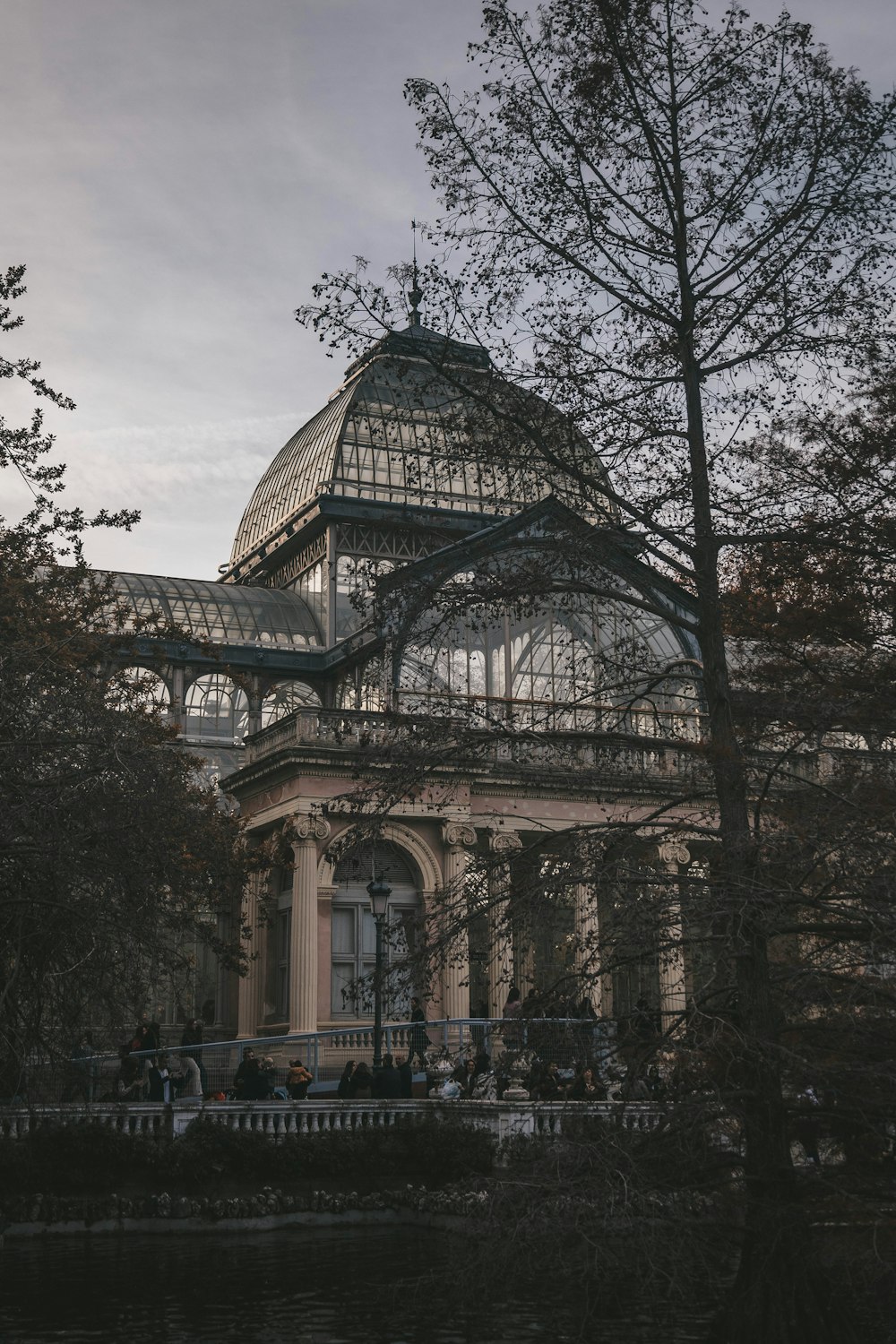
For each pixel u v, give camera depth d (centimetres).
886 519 1597
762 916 1294
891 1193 1305
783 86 1531
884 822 1356
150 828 2033
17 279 2294
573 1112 1354
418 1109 2870
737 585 1769
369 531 5484
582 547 1478
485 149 1534
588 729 1597
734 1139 1370
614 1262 1211
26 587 2655
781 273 1516
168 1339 1612
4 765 1873
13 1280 1994
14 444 2444
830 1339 1271
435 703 1545
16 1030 2125
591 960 1394
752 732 1580
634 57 1546
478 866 1491
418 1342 1580
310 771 3912
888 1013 1383
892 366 1677
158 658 3222
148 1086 3084
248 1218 2509
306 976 3803
